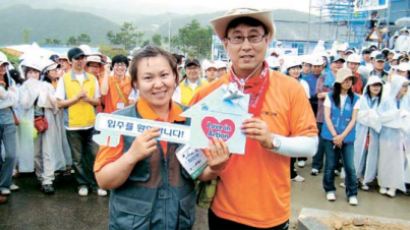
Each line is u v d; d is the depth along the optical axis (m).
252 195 2.07
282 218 2.13
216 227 2.20
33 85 5.32
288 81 2.13
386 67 9.23
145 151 1.77
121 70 5.27
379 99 5.71
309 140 2.02
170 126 1.86
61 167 5.78
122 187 1.95
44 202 5.08
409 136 5.65
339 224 3.95
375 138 5.80
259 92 2.08
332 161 5.41
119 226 1.94
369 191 5.94
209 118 1.84
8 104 4.91
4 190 5.22
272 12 1.93
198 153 1.97
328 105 5.32
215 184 2.16
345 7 19.56
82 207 4.96
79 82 5.16
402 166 5.62
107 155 1.92
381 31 16.05
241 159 2.07
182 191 1.99
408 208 5.32
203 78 6.95
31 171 5.71
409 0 17.58
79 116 5.14
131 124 1.85
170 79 1.92
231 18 1.97
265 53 2.05
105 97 5.34
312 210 4.25
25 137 5.51
